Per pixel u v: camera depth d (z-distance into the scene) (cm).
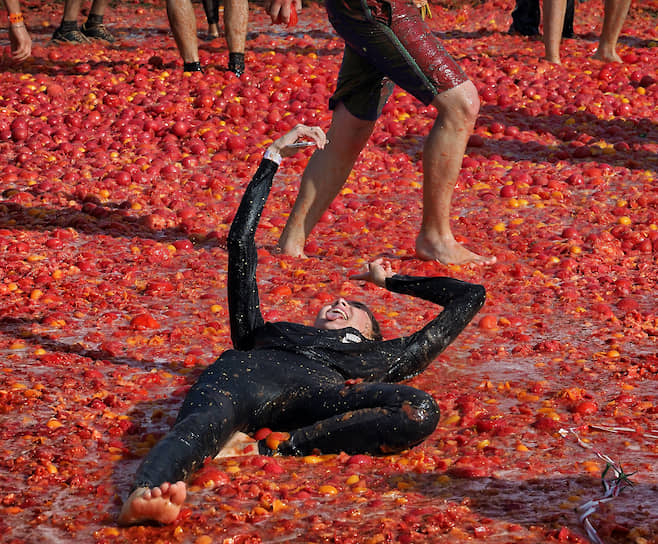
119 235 1612
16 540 709
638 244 1533
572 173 1952
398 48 1363
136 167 1967
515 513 740
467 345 1159
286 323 945
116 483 802
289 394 882
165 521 713
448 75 1385
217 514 741
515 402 977
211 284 1384
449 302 1003
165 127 2261
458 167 1438
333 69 2856
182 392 998
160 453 749
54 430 893
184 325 1218
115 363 1084
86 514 748
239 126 2292
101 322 1225
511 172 1969
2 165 2003
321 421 852
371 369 930
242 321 955
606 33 2961
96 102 2441
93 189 1845
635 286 1366
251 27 3803
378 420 824
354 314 993
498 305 1302
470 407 950
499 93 2555
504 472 816
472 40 3441
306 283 1392
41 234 1582
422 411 817
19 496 777
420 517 731
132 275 1415
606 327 1210
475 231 1631
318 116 2320
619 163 2028
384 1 1321
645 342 1157
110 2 4238
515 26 3519
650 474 809
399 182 1928
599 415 938
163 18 4034
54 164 2009
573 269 1439
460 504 752
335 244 1602
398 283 1039
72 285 1352
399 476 809
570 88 2634
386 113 2389
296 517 736
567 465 829
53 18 3938
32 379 1020
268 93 2569
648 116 2427
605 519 721
